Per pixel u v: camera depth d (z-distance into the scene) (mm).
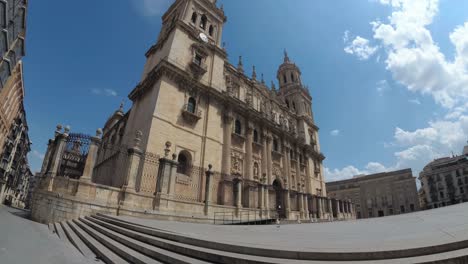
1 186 46344
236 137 29312
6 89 37469
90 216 13312
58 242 8883
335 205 40219
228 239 7121
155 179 19141
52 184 14398
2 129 41062
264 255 5223
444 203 71188
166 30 31328
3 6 23438
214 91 27656
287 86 53188
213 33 32844
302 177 40281
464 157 70312
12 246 6945
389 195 73500
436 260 3939
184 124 23859
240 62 36375
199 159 23969
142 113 24625
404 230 7648
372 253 4500
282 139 37562
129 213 14414
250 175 28594
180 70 24516
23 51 34781
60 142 15305
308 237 7605
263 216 23312
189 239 6848
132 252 6941
